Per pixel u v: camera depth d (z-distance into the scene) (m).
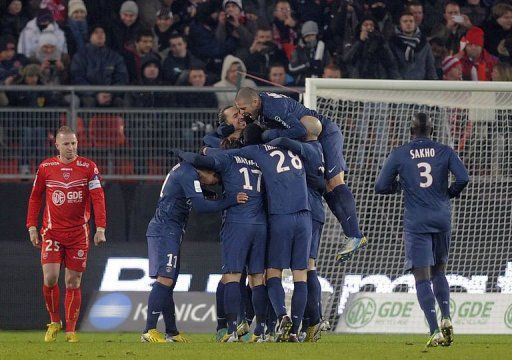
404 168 35.44
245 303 39.41
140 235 51.66
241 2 62.00
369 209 48.03
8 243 51.50
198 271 51.12
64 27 59.47
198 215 51.84
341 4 60.59
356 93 46.53
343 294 47.22
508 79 59.16
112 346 34.34
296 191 36.09
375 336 45.69
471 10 63.03
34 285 51.34
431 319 34.50
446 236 35.38
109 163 52.34
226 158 36.19
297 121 36.97
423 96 47.16
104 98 53.09
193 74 57.44
